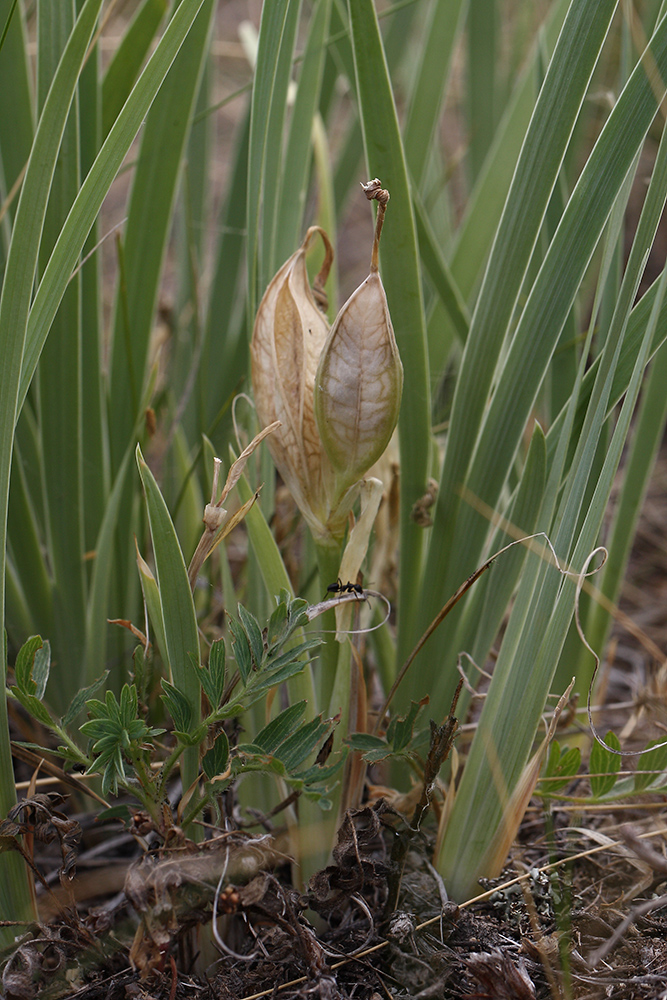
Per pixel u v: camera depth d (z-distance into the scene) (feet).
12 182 2.00
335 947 1.85
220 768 1.77
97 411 2.05
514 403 1.87
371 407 1.75
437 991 1.80
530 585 1.85
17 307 1.72
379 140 1.84
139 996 1.79
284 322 1.79
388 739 1.82
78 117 1.97
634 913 1.79
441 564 1.93
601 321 1.97
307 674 1.88
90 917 1.82
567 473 1.90
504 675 1.85
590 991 1.80
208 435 2.11
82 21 1.68
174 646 1.77
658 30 1.77
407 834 1.82
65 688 2.07
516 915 1.87
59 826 1.78
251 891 1.74
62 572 2.04
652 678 2.15
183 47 1.98
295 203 1.98
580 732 2.08
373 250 1.73
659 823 1.98
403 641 1.96
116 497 2.00
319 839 1.87
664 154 1.73
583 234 1.81
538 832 2.00
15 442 2.00
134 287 2.06
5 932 1.81
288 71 1.88
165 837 1.76
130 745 1.75
